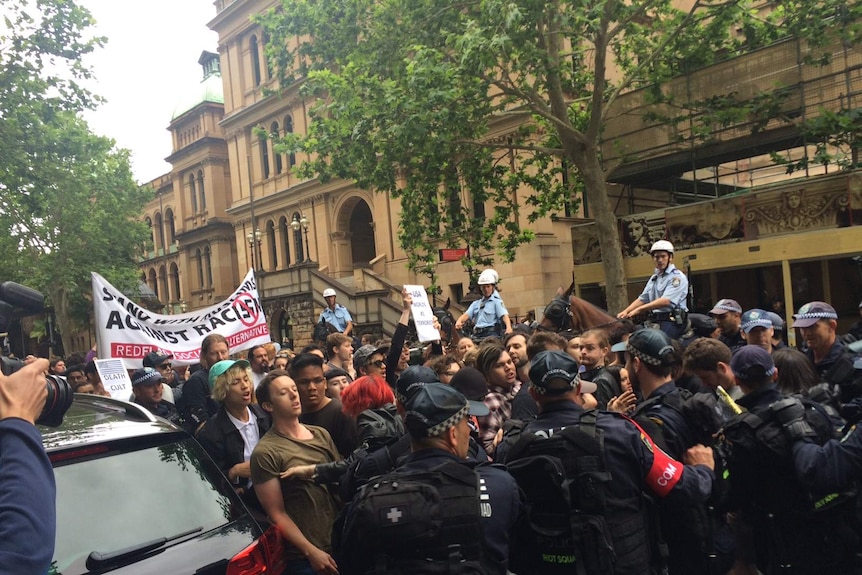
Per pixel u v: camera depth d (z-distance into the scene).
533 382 2.94
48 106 16.78
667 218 14.38
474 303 9.67
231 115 35.50
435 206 13.71
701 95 14.80
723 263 13.33
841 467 2.69
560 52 12.52
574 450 2.69
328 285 25.03
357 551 2.39
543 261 20.48
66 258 31.02
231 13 34.72
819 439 2.89
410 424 2.57
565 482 2.61
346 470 3.47
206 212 42.56
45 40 16.09
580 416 2.82
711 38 12.71
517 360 5.47
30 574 1.51
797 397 3.05
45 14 15.98
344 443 4.34
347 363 6.88
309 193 30.95
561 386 2.88
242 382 4.54
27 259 29.33
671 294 7.05
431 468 2.46
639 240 14.98
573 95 14.98
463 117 11.84
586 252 16.09
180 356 7.62
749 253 12.89
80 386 8.22
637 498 2.71
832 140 13.89
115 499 2.84
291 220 32.66
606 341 5.19
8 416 1.68
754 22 12.34
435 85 11.08
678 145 15.51
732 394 3.88
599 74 11.30
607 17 10.96
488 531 2.36
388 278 26.41
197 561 2.83
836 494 2.84
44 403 1.87
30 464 1.64
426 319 7.61
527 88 12.17
